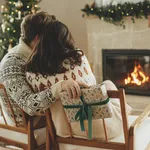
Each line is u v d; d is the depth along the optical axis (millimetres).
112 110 1707
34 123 1866
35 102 1584
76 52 1690
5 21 4258
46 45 1616
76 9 4895
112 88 1924
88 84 1725
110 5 4172
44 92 1584
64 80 1564
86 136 1683
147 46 4008
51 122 1707
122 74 4332
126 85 4281
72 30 5000
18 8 4188
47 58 1609
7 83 1691
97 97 1506
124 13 3992
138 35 4035
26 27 1761
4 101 1810
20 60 1772
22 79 1698
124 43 4152
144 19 3943
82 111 1544
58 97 1580
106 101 1521
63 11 4988
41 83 1659
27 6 4195
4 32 4227
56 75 1637
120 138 1727
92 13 4211
